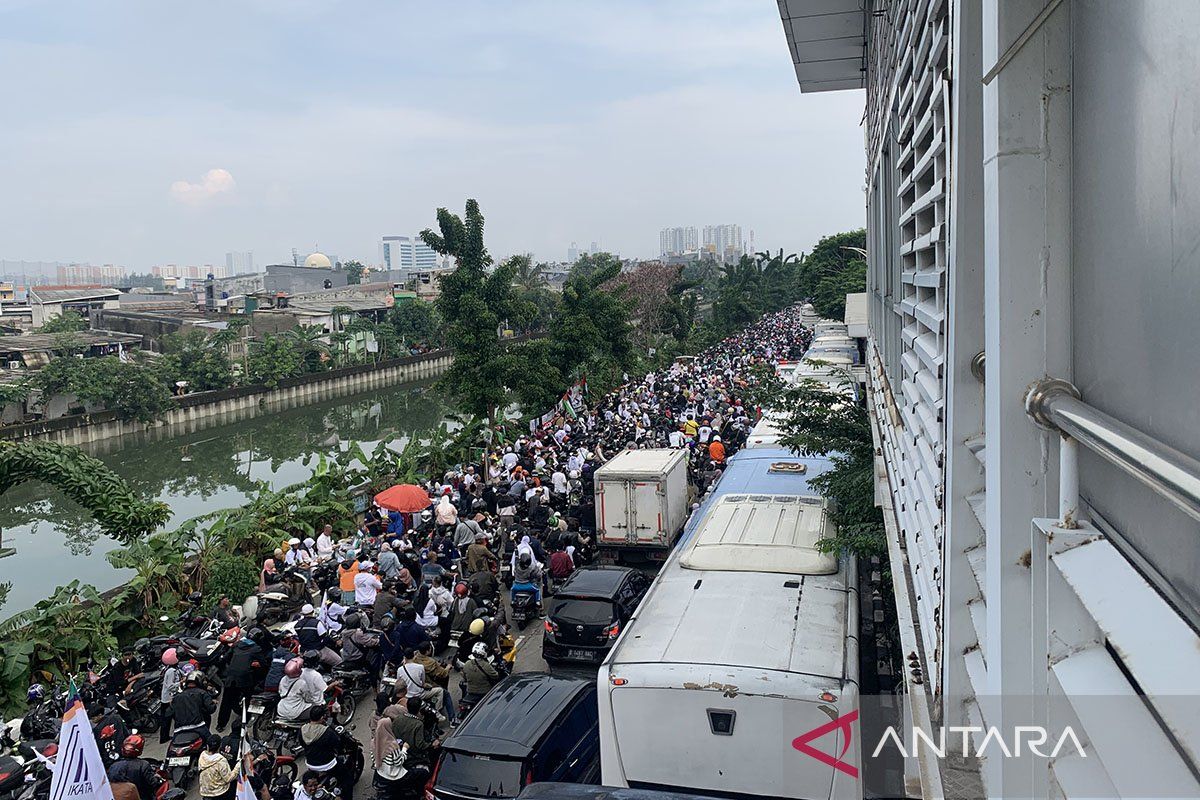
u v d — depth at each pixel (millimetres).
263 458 48406
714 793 7520
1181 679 1398
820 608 8773
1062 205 2281
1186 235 1621
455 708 12211
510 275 28406
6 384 49688
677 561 10406
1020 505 2332
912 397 5273
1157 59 1735
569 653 12922
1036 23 2115
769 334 70938
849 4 12594
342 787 10141
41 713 11258
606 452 26109
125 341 66000
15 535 33719
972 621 3100
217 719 12031
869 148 12992
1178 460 1397
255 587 16516
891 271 7766
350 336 77938
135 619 15484
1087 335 2186
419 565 17203
